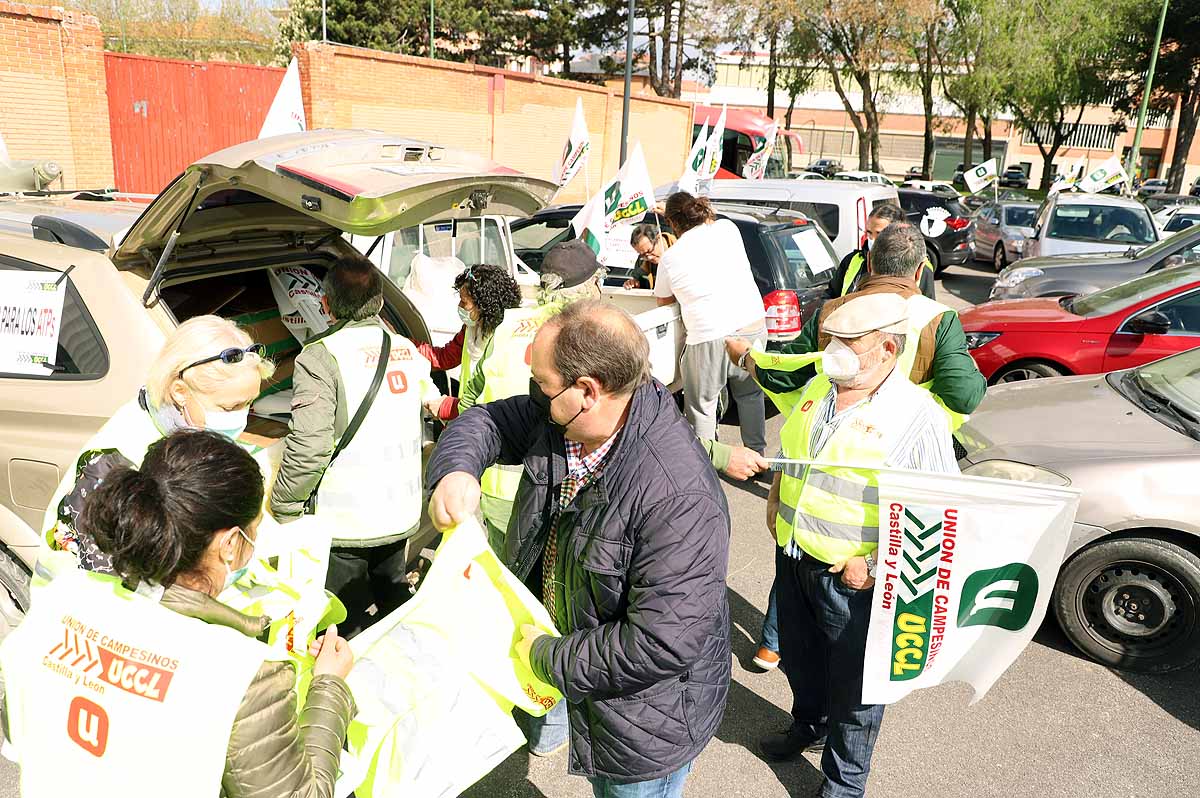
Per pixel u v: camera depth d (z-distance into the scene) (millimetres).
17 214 3732
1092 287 9258
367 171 2672
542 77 21000
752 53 34125
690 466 1776
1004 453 3883
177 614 1398
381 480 2910
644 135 26156
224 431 2121
